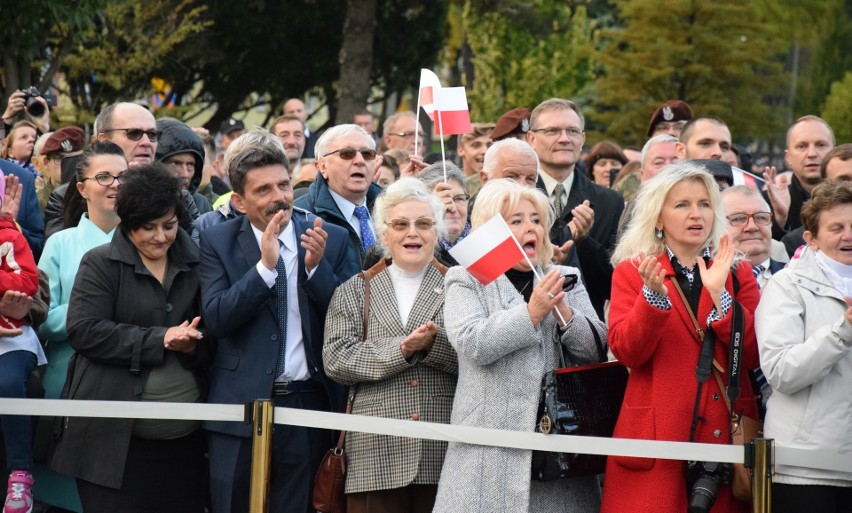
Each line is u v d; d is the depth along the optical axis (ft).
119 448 23.29
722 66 123.24
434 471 22.47
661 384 20.90
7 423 24.04
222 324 22.81
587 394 21.43
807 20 133.28
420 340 21.95
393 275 23.61
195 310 23.98
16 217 29.35
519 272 22.65
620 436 21.11
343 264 25.43
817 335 20.12
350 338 22.97
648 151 34.35
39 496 25.23
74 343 23.30
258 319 23.41
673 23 122.52
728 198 26.94
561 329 21.88
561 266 23.13
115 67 80.59
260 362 23.27
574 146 30.73
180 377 23.58
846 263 21.38
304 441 23.52
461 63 126.41
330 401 24.12
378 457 22.58
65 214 27.86
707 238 21.57
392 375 22.62
